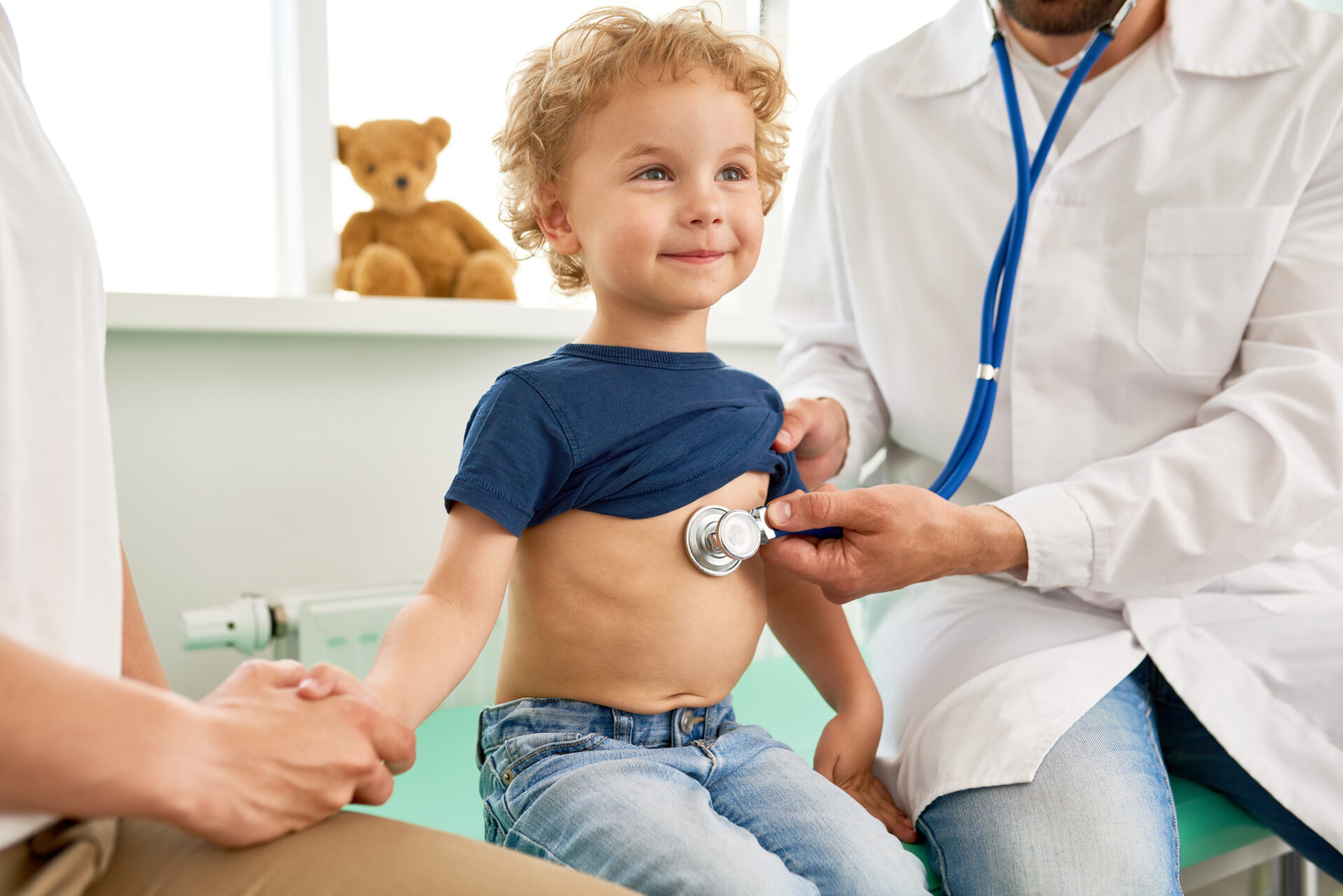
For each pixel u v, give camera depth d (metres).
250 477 1.43
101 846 0.51
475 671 1.43
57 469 0.54
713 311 1.72
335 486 1.49
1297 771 0.90
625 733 0.77
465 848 0.54
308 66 1.50
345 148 1.52
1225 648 0.98
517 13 1.67
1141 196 1.06
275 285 1.59
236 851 0.52
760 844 0.73
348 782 0.55
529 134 0.84
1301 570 1.08
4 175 0.55
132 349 1.35
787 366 1.32
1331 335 0.98
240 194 1.55
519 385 0.76
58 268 0.57
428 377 1.54
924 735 0.94
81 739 0.42
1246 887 1.43
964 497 1.16
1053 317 1.07
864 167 1.21
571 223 0.82
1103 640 0.98
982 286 1.12
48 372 0.55
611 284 0.79
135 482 1.36
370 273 1.49
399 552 1.54
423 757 1.25
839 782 0.90
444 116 1.64
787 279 1.35
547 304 1.73
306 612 1.30
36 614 0.51
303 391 1.46
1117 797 0.82
